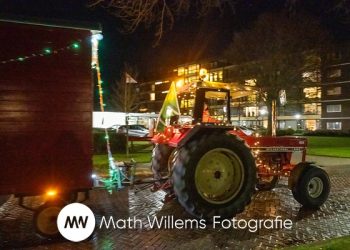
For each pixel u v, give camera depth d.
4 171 5.42
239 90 8.70
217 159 6.92
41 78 5.59
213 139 6.73
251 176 7.01
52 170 5.64
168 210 7.55
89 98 5.83
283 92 14.11
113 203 8.09
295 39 28.38
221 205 6.73
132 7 7.77
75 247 5.47
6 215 7.15
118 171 7.21
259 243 5.64
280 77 28.27
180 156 6.66
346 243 5.06
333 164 15.75
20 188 5.49
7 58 5.43
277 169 8.95
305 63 29.09
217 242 5.68
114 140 18.75
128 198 8.58
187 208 6.61
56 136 5.66
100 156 16.97
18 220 6.83
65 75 5.71
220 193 6.89
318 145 27.56
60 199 5.82
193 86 8.30
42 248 5.43
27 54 5.52
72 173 5.75
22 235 5.99
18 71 5.48
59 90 5.68
